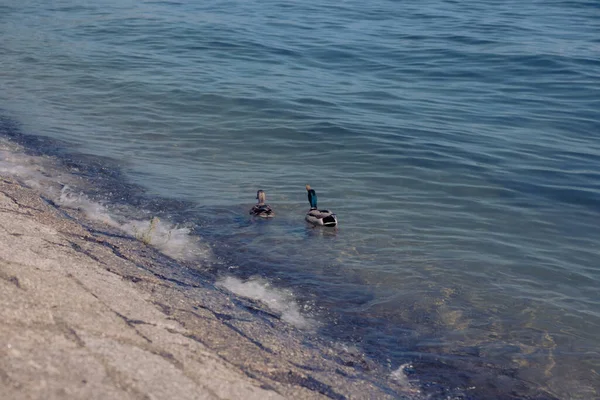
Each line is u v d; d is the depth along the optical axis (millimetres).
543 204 17062
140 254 12797
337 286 12656
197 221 15258
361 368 9977
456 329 11391
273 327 10719
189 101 25078
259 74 29531
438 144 21297
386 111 24844
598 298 12602
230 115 23734
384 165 19531
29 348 7402
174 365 8117
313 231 15086
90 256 11594
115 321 8859
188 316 10000
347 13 44906
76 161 18484
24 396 6523
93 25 39625
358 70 31016
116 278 10680
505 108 25672
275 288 12383
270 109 24359
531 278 13266
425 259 13867
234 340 9625
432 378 9969
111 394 7020
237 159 19781
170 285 11344
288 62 31953
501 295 12547
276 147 20828
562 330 11477
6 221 12008
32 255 10391
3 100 24359
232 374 8422
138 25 39531
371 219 15867
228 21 41094
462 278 13133
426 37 37344
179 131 21953
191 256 13398
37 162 17969
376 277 13070
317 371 9406
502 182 18422
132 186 17078
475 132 22703
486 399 9586
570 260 14102
